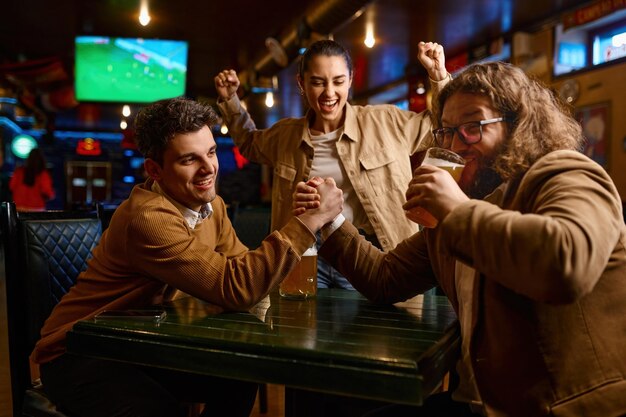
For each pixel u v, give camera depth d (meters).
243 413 1.63
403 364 0.97
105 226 3.50
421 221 1.23
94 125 15.90
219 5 6.40
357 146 2.48
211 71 9.72
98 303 1.57
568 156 1.10
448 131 1.27
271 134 2.69
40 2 6.39
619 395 1.03
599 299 1.07
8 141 14.45
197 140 1.52
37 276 1.82
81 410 1.49
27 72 8.38
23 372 1.75
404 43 7.61
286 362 1.05
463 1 6.01
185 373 1.63
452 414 1.28
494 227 0.99
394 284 1.57
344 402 1.52
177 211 1.52
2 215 1.79
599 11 5.43
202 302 1.61
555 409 1.04
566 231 0.93
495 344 1.13
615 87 5.59
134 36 7.63
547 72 6.43
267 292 1.47
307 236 1.50
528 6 6.11
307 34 5.78
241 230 3.49
